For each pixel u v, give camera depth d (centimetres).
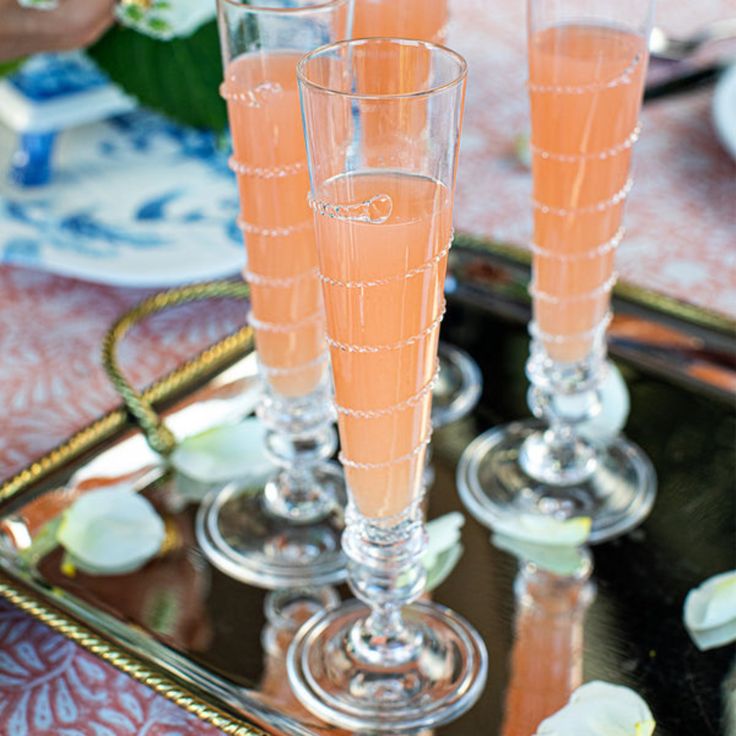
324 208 80
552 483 99
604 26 89
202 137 128
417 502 87
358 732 87
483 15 158
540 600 93
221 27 87
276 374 95
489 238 114
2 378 109
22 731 88
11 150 127
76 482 98
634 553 95
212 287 111
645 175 125
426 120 78
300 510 98
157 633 91
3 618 93
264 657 90
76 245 115
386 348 81
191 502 99
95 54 120
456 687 89
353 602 93
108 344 105
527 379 106
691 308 106
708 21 147
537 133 92
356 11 90
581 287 94
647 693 88
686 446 101
